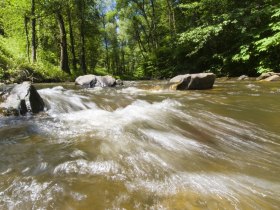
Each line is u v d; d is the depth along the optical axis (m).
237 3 19.88
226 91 9.98
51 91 9.81
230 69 18.67
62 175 3.34
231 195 3.01
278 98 8.21
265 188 3.22
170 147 4.44
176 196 2.94
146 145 4.46
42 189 2.99
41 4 21.66
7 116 6.32
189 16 26.50
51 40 29.23
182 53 23.28
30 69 17.50
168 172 3.53
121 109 7.29
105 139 4.68
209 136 5.05
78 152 4.08
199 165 3.81
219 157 4.15
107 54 48.03
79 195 2.89
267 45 15.11
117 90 10.94
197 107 7.12
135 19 37.81
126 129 5.24
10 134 5.03
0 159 3.83
